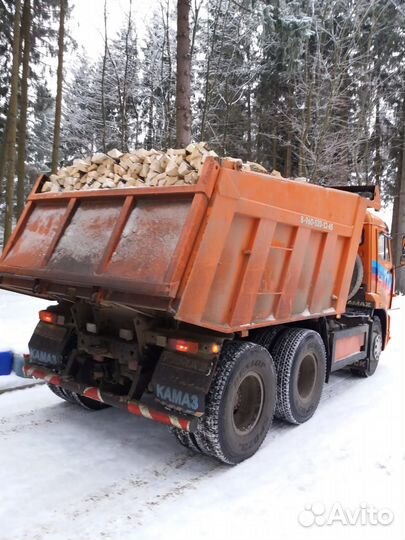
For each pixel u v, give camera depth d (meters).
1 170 18.62
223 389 3.71
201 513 3.20
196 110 21.86
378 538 2.93
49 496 3.36
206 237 3.38
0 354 5.56
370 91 20.69
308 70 19.55
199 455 4.12
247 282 3.85
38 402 5.21
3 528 2.97
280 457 4.09
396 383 6.52
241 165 3.70
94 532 2.97
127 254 3.55
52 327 4.67
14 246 4.57
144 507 3.27
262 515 3.18
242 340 4.50
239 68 20.50
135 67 22.44
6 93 19.47
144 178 4.19
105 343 4.21
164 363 3.74
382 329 7.41
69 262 3.90
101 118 24.42
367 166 21.52
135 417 4.91
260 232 3.89
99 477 3.67
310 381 5.01
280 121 21.55
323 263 4.86
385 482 3.62
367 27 20.11
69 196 4.26
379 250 6.93
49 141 26.47
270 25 15.75
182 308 3.24
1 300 11.05
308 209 4.46
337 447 4.27
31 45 18.03
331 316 5.53
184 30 8.96
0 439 4.24
